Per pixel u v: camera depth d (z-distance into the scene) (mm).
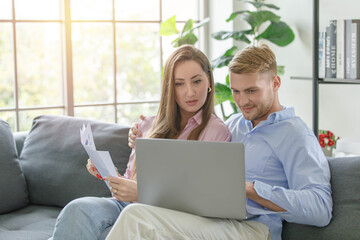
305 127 1831
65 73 3205
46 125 2551
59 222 1751
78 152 2381
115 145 2379
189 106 1991
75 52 3344
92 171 1914
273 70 1846
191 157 1576
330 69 2357
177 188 1632
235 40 3363
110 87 3500
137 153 1671
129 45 3469
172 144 1599
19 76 3205
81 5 3273
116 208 1923
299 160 1740
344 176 1789
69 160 2383
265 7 3277
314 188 1683
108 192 2320
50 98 3334
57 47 3266
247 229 1685
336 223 1676
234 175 1532
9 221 2219
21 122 3141
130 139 2199
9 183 2344
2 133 2414
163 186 1654
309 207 1624
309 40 2916
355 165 1802
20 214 2326
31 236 2016
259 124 1854
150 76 3537
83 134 1729
